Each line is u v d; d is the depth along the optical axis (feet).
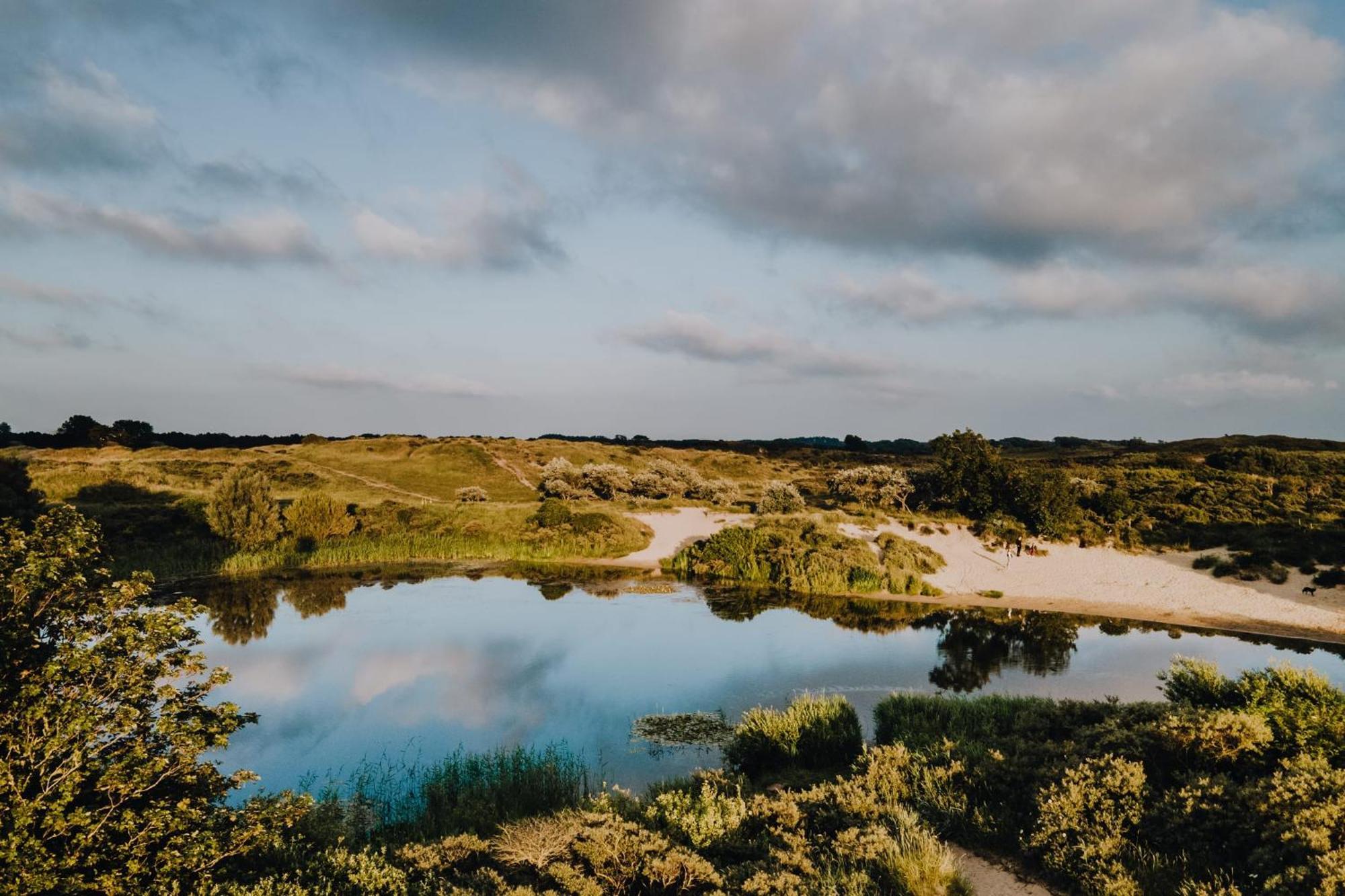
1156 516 147.64
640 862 27.50
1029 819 30.89
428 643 77.92
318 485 207.41
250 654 73.46
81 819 18.72
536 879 26.66
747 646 77.56
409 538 140.56
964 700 50.06
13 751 19.81
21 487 116.78
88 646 22.02
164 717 22.16
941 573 117.08
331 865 26.02
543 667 69.15
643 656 73.41
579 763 46.60
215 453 245.45
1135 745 33.65
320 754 48.60
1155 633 84.58
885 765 36.58
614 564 132.16
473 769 43.09
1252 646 78.02
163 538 125.70
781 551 118.42
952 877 25.57
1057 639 81.71
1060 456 328.90
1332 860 21.31
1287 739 32.96
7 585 20.59
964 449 154.51
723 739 50.75
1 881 17.10
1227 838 26.30
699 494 215.10
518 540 142.92
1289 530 125.90
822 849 29.35
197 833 21.68
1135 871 25.27
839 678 65.67
